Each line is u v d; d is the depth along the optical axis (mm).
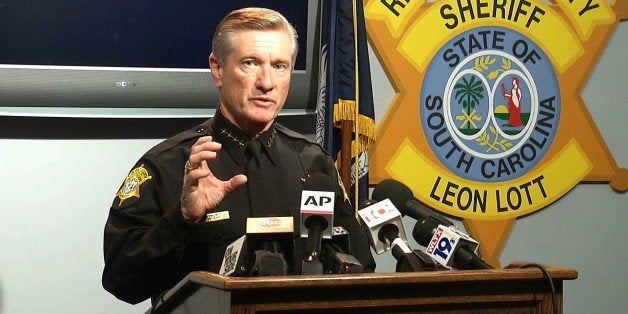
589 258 4234
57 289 3566
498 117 4129
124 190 2369
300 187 2486
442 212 4059
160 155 2408
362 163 3730
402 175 3996
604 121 4266
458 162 4074
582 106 4219
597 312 4238
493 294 1771
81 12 3561
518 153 4145
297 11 3756
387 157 3986
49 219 3576
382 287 1689
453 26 4086
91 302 3598
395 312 1711
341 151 3705
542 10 4188
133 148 3670
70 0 3553
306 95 3777
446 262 2016
